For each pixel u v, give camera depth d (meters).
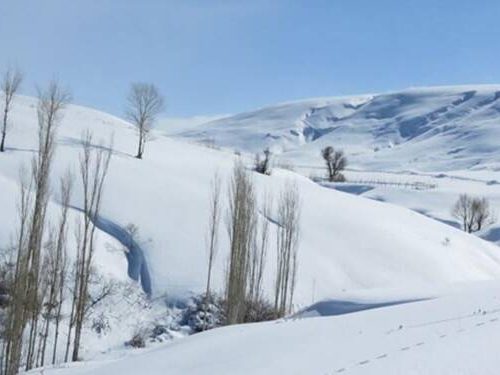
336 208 56.19
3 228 38.12
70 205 43.59
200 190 50.84
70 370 24.22
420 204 102.19
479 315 15.55
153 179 50.47
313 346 13.95
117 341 34.59
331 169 130.88
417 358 11.27
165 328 35.94
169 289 38.84
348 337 14.59
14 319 29.39
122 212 44.47
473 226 90.75
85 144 52.53
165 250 41.78
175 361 15.50
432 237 58.25
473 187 128.12
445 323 14.73
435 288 28.92
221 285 39.03
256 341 15.74
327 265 45.25
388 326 15.34
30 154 49.50
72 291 34.75
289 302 39.38
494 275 54.97
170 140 78.25
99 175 48.28
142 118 58.84
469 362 10.66
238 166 62.56
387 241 51.50
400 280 46.12
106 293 37.12
